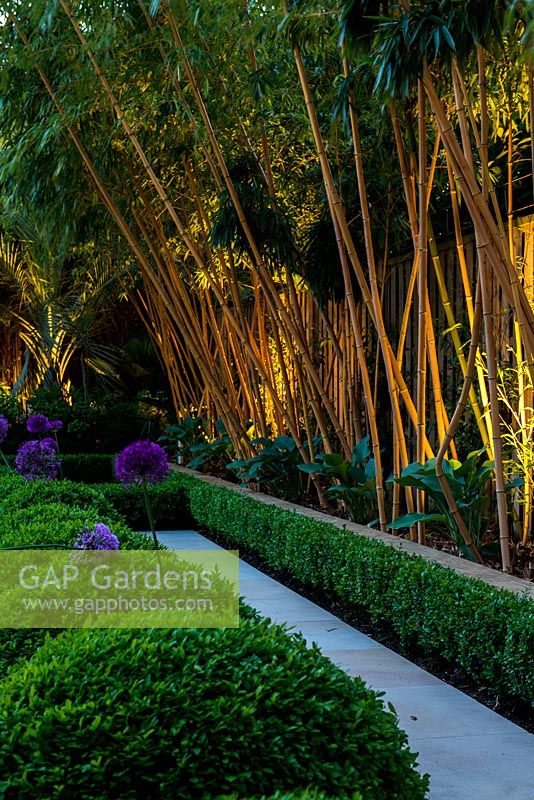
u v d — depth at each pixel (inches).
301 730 67.4
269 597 195.2
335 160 233.3
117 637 78.7
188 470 355.3
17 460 234.7
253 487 298.2
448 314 202.7
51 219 278.2
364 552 167.6
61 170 251.1
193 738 65.0
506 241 187.3
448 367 228.8
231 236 244.8
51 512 175.5
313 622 173.6
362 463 231.0
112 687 69.1
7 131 253.6
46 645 80.0
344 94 174.1
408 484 179.9
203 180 289.4
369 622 174.9
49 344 482.9
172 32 210.1
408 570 151.1
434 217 249.3
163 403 525.0
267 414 335.9
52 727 64.4
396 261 253.6
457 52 130.3
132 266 398.0
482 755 108.0
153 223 295.6
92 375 533.6
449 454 226.8
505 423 190.2
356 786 64.8
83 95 225.1
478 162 215.3
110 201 261.3
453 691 132.9
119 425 458.6
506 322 196.5
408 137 190.9
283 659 77.7
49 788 60.9
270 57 220.1
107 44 198.8
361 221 247.6
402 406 255.9
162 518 310.5
